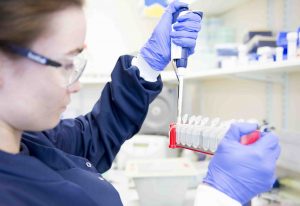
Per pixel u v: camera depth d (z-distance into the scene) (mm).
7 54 494
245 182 651
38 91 534
